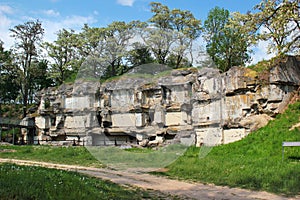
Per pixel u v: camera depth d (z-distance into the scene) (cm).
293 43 1922
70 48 4088
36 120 3475
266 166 1255
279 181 1030
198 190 980
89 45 3516
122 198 799
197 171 1267
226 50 3188
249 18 1966
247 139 1877
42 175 854
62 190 695
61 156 1888
